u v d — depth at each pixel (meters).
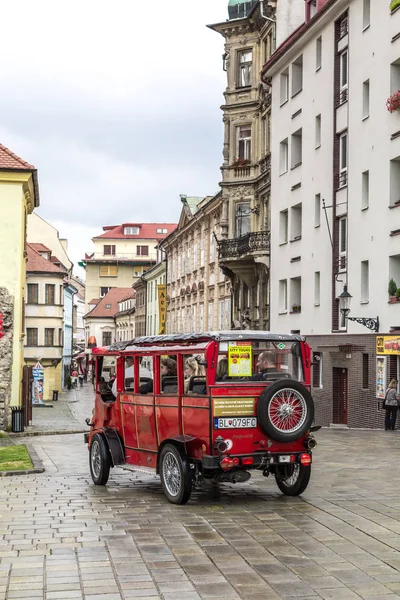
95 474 14.93
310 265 38.34
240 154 46.56
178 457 12.38
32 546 9.48
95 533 10.20
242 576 8.05
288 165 41.06
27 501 12.88
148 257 137.00
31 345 72.25
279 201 42.19
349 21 34.34
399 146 30.09
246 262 45.34
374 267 31.94
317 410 37.19
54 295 72.94
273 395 12.20
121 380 14.70
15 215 34.44
